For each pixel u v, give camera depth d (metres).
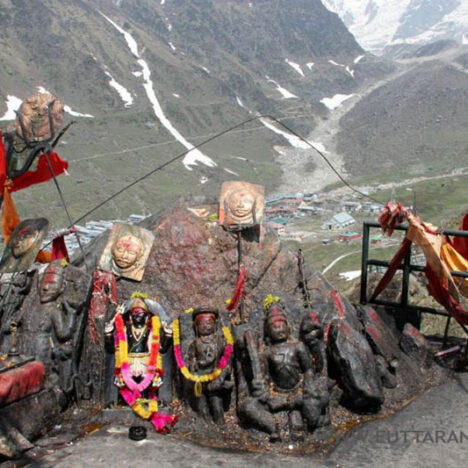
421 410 5.89
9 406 5.07
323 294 6.61
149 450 5.02
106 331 5.95
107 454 4.93
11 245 6.45
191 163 160.62
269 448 5.22
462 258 6.88
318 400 5.32
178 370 5.90
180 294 6.39
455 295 6.69
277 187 154.12
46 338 5.78
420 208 94.50
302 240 86.69
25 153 6.91
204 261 6.45
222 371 5.52
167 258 6.50
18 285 6.05
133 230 6.62
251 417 5.33
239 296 6.27
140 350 5.91
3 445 4.83
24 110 6.87
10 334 5.86
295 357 5.54
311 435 5.35
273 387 5.56
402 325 7.43
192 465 4.78
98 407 5.88
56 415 5.50
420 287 13.61
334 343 5.79
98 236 7.31
